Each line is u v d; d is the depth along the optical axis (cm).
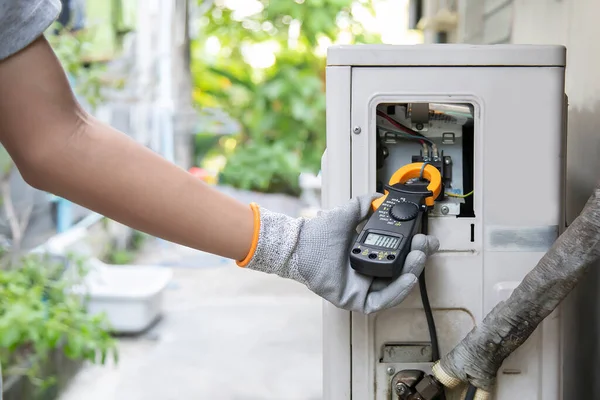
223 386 319
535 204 116
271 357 356
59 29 401
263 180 815
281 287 505
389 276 102
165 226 91
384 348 121
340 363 120
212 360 353
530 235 116
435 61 114
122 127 638
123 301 382
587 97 152
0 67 80
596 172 145
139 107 673
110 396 311
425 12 428
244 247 96
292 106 816
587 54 153
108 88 547
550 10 184
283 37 845
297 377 328
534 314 105
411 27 455
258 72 886
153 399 306
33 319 238
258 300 470
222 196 95
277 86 817
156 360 354
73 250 369
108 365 347
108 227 592
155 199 89
